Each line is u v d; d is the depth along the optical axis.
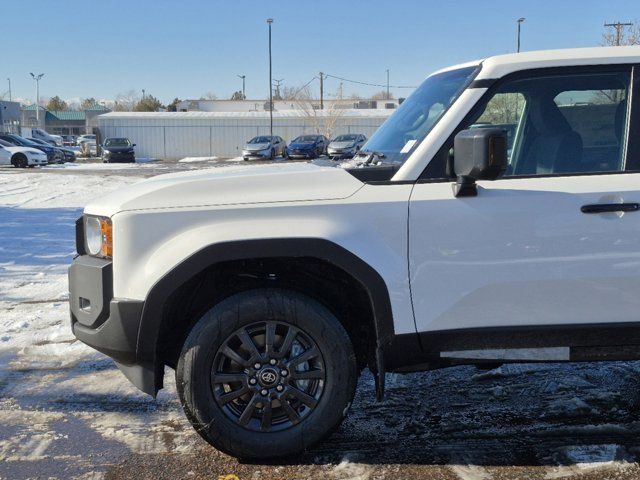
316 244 3.30
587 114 3.58
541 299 3.41
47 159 33.75
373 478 3.32
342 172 3.47
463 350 3.44
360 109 52.88
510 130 3.56
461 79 3.77
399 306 3.37
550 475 3.33
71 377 4.82
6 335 5.81
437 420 4.00
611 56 3.55
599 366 4.84
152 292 3.30
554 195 3.40
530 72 3.53
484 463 3.46
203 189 3.42
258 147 39.00
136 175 25.80
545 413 4.07
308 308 3.38
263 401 3.41
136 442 3.77
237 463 3.50
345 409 3.43
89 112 75.62
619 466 3.40
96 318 3.45
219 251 3.28
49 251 9.93
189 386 3.36
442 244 3.37
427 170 3.43
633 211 3.41
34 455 3.62
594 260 3.40
